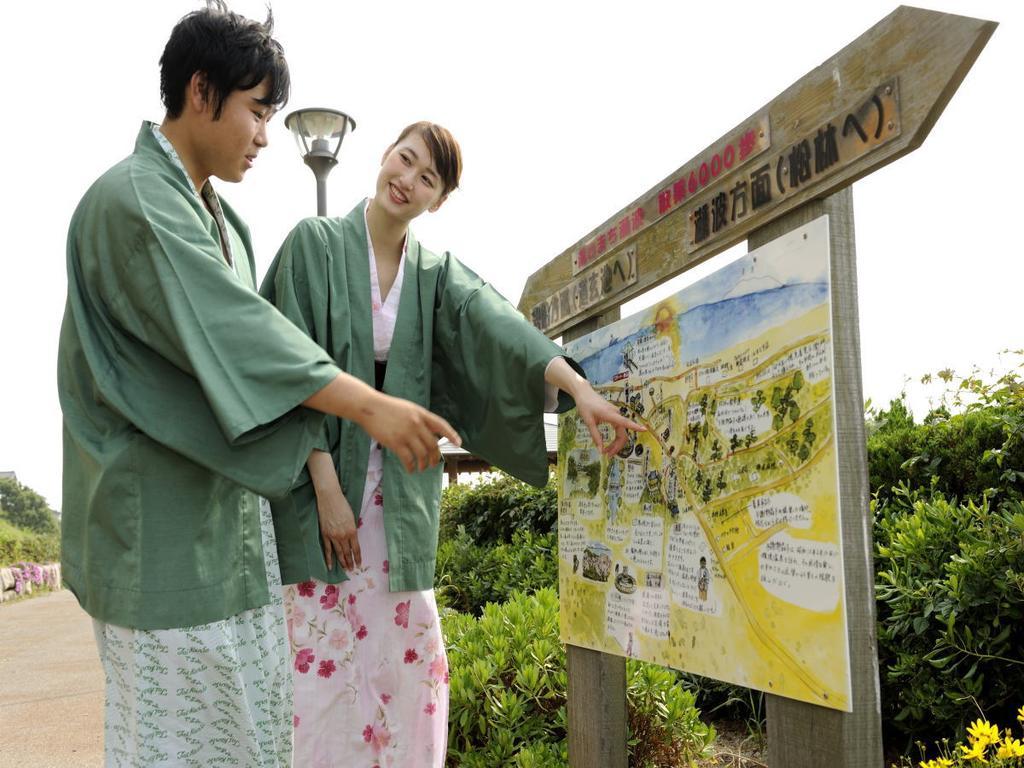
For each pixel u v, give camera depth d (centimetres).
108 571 144
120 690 147
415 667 230
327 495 220
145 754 141
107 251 147
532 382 223
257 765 152
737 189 187
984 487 327
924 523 296
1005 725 271
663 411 216
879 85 147
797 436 164
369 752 227
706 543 194
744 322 183
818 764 161
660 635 213
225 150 162
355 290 233
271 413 142
